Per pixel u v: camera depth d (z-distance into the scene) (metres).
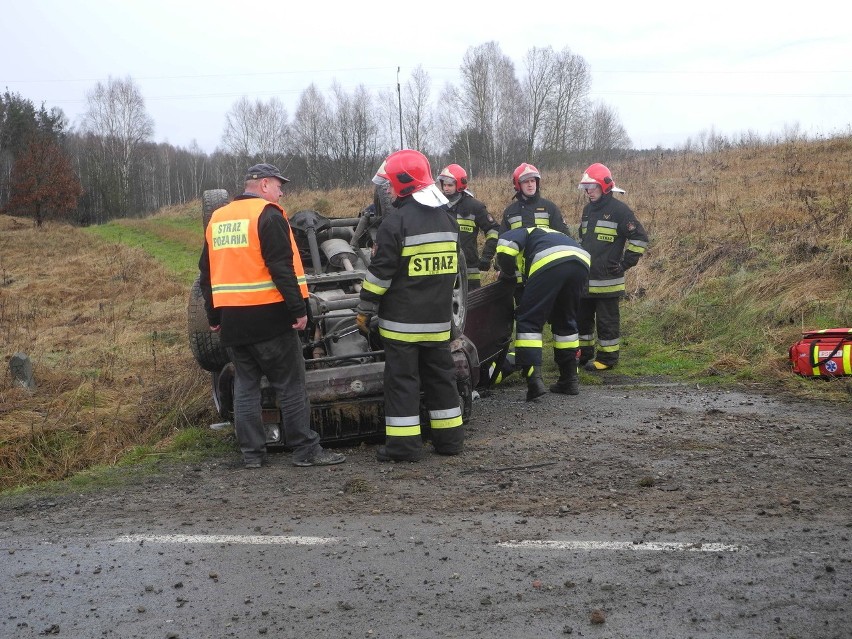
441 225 5.81
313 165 74.50
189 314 7.41
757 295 10.00
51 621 3.56
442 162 68.50
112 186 78.38
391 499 4.98
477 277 9.68
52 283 19.42
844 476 4.99
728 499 4.66
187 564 4.09
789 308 9.38
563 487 5.06
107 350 11.37
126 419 8.06
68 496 5.52
